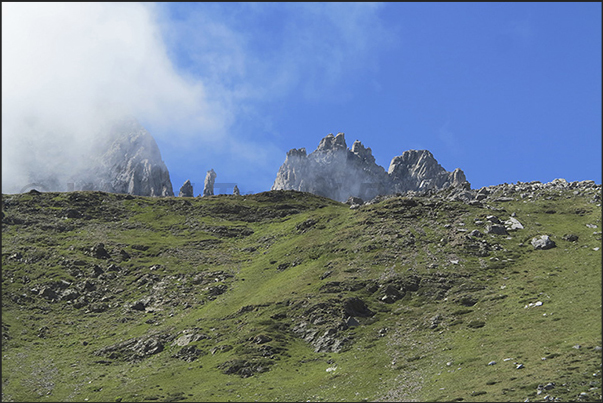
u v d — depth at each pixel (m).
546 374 60.03
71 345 106.81
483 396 58.09
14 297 124.69
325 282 114.00
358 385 72.25
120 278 139.38
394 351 84.06
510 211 135.62
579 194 140.00
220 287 130.25
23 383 86.94
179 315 118.56
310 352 90.94
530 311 85.31
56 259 144.50
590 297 83.56
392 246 126.50
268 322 101.94
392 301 105.00
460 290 103.06
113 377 89.81
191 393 78.00
